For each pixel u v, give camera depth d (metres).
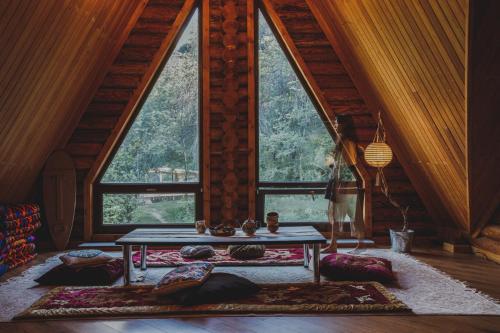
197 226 4.58
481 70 3.75
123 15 5.98
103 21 5.35
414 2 3.86
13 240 5.09
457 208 5.64
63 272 4.33
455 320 3.28
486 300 3.71
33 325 3.25
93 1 4.81
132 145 6.51
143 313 3.45
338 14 5.83
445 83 4.21
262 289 4.04
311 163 6.60
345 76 6.49
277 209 6.57
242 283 3.87
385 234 6.50
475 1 3.26
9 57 4.01
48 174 6.12
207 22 6.39
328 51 6.50
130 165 6.50
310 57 6.49
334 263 4.48
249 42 6.43
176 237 4.31
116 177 6.49
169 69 6.54
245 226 4.44
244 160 6.47
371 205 6.45
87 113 6.30
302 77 6.61
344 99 6.48
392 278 4.31
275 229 4.60
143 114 6.52
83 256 4.46
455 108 4.32
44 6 4.03
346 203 5.75
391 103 5.71
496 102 4.04
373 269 4.30
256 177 6.55
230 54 6.38
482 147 4.49
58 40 4.56
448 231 6.14
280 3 6.47
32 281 4.48
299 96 6.62
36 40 4.21
